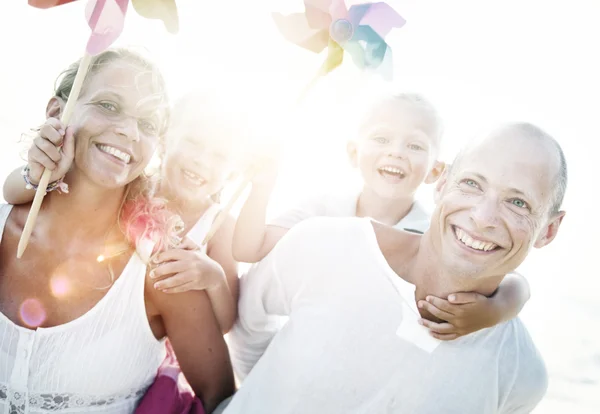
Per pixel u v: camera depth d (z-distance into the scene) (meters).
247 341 1.94
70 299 1.67
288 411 1.59
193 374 1.87
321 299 1.64
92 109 1.58
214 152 1.97
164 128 1.70
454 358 1.57
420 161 2.31
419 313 1.57
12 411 1.65
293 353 1.62
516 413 1.69
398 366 1.56
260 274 1.80
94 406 1.72
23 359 1.63
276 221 2.39
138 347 1.75
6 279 1.68
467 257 1.50
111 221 1.70
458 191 1.51
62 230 1.67
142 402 1.80
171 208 2.04
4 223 1.71
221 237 2.12
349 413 1.58
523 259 1.52
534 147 1.48
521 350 1.64
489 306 1.55
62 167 1.56
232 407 1.67
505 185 1.47
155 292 1.75
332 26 1.74
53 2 1.55
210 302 1.84
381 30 1.77
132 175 1.64
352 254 1.64
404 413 1.56
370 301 1.59
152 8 1.58
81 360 1.66
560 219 1.57
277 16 1.79
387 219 2.42
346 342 1.58
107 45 1.51
